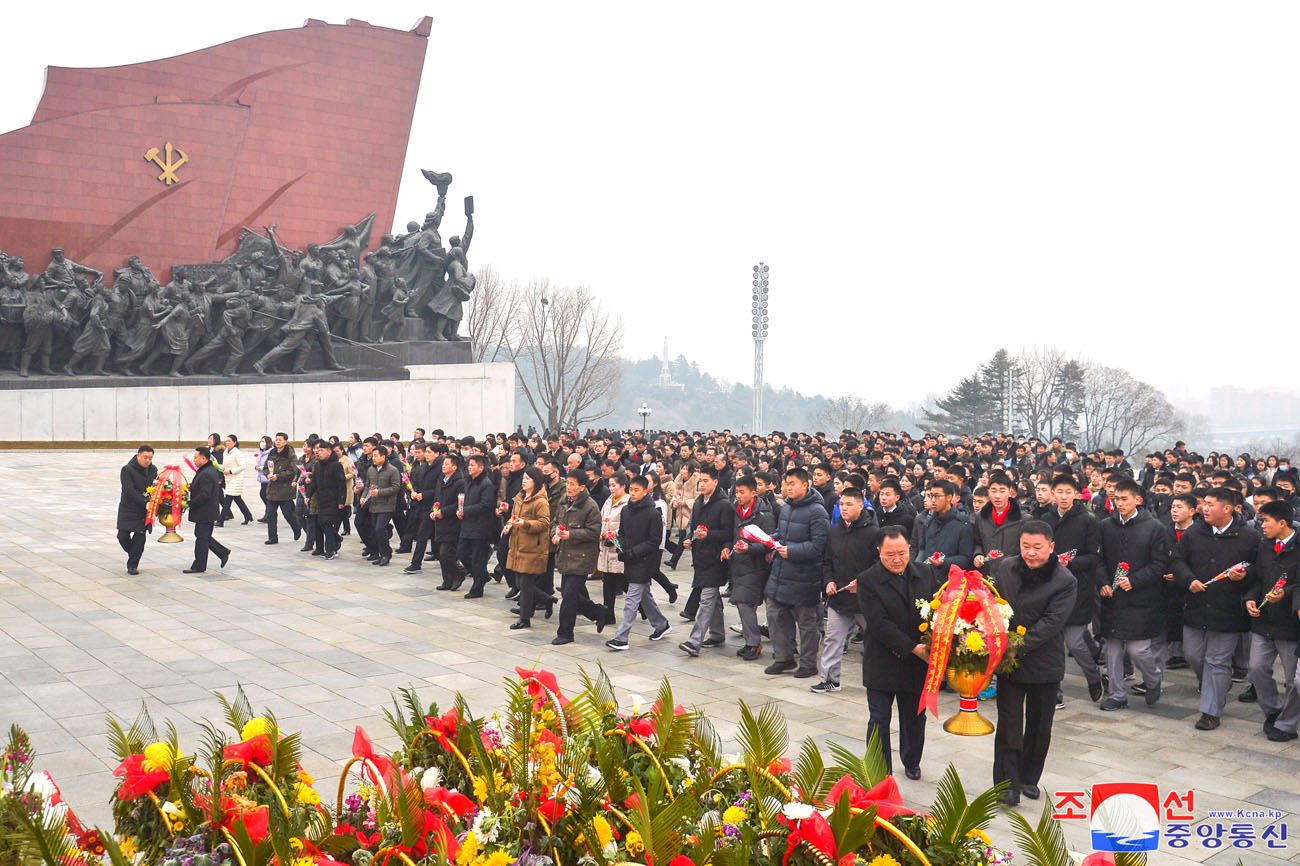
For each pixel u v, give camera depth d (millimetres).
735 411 157625
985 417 78375
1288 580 7414
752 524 9727
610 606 11180
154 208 35531
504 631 10828
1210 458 19844
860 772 3658
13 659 9188
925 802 6078
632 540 10102
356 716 7512
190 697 7973
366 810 3721
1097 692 8523
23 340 32031
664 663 9562
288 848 3234
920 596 6156
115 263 34938
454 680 8633
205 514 14305
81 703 7758
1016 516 9039
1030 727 6199
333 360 36000
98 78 35000
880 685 6293
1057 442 21578
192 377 33625
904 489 12734
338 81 38844
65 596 12414
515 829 3494
